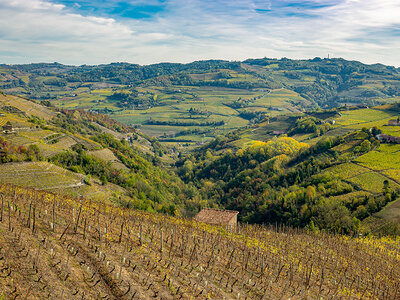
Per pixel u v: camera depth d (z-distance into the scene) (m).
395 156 124.06
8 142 96.81
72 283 21.64
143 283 24.20
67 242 26.83
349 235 74.56
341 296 32.53
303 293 31.23
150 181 127.62
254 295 28.05
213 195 151.38
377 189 104.50
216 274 29.95
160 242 33.84
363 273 41.47
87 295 20.94
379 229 79.50
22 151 89.88
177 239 36.62
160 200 108.06
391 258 51.34
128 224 36.62
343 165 126.00
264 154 178.38
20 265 21.55
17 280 20.09
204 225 49.41
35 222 29.02
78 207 38.44
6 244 23.38
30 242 24.75
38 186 72.38
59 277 21.73
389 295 35.44
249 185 140.25
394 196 93.94
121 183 102.81
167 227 40.53
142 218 42.38
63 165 95.75
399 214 83.88
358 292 34.81
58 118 194.00
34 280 20.64
